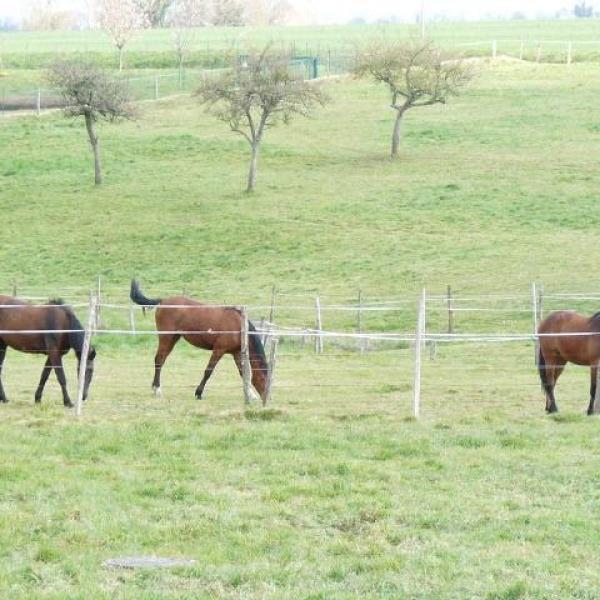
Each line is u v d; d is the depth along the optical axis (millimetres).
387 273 46031
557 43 101938
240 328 21672
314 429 18422
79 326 20516
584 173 61188
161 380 25094
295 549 12516
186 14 145250
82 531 12875
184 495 14562
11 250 53156
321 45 111250
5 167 66750
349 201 58000
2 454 16234
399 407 20984
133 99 66000
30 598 10711
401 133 72438
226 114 61969
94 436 17562
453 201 57156
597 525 13531
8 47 118938
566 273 43000
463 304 39031
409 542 12883
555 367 20531
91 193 61406
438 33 124438
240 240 52719
